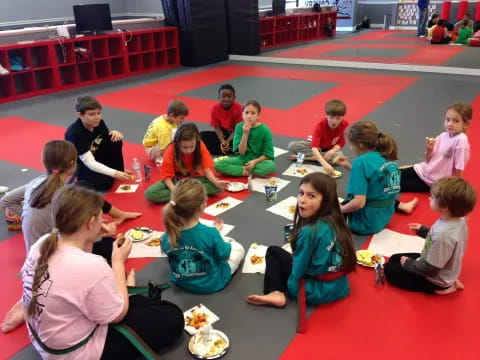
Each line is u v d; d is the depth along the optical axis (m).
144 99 7.58
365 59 10.44
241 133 4.02
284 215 3.27
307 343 2.05
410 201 3.45
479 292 2.38
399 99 6.96
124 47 9.77
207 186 3.57
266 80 9.04
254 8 11.27
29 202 2.44
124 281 2.00
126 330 1.81
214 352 1.98
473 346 2.01
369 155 2.83
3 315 2.30
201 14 10.74
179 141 3.31
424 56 10.36
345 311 2.26
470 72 8.85
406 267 2.36
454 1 14.36
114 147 3.99
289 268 2.40
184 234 2.24
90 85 9.12
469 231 2.98
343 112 3.84
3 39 7.96
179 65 11.27
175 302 2.36
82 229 1.72
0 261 2.80
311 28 13.67
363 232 2.96
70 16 12.79
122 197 3.68
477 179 3.81
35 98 8.02
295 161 4.38
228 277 2.49
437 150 3.46
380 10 16.30
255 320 2.21
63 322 1.62
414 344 2.03
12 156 4.83
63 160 2.61
